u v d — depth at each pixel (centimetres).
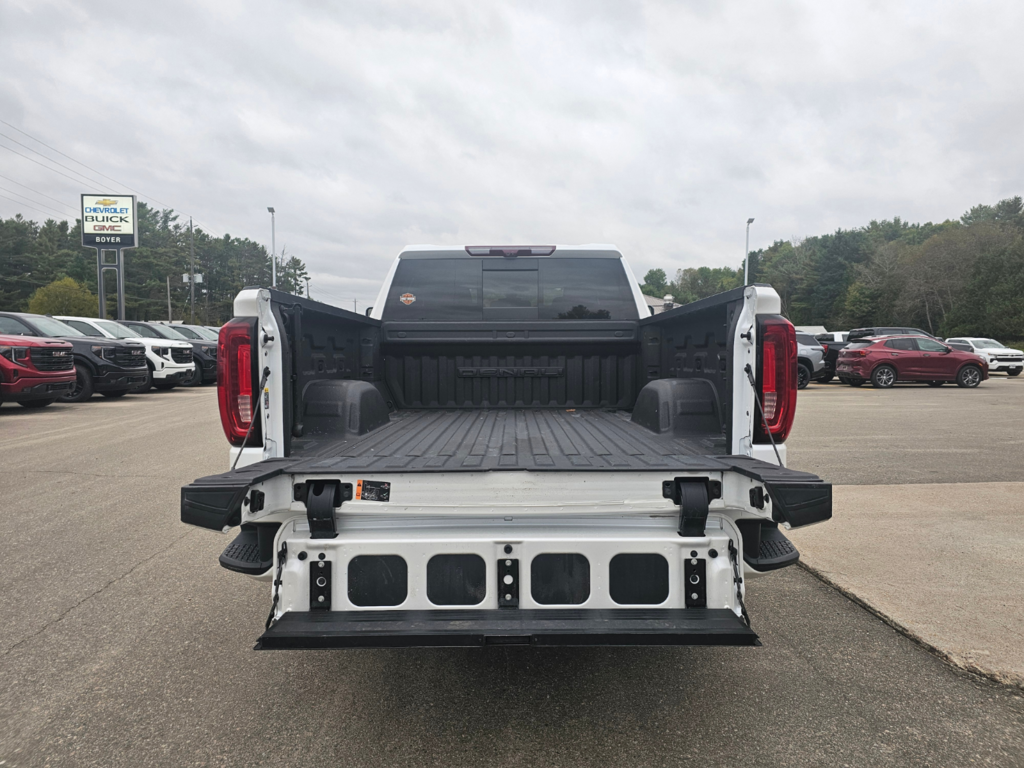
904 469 657
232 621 315
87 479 626
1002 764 204
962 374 1773
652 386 318
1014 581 355
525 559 214
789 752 209
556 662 275
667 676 262
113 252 9225
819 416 1130
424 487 216
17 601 339
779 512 201
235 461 234
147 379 1413
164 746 214
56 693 248
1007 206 9456
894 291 6838
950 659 269
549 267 446
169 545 430
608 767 202
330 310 312
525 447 264
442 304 444
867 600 330
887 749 211
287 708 238
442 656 281
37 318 1286
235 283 11550
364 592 214
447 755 208
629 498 215
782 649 285
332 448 262
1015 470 654
